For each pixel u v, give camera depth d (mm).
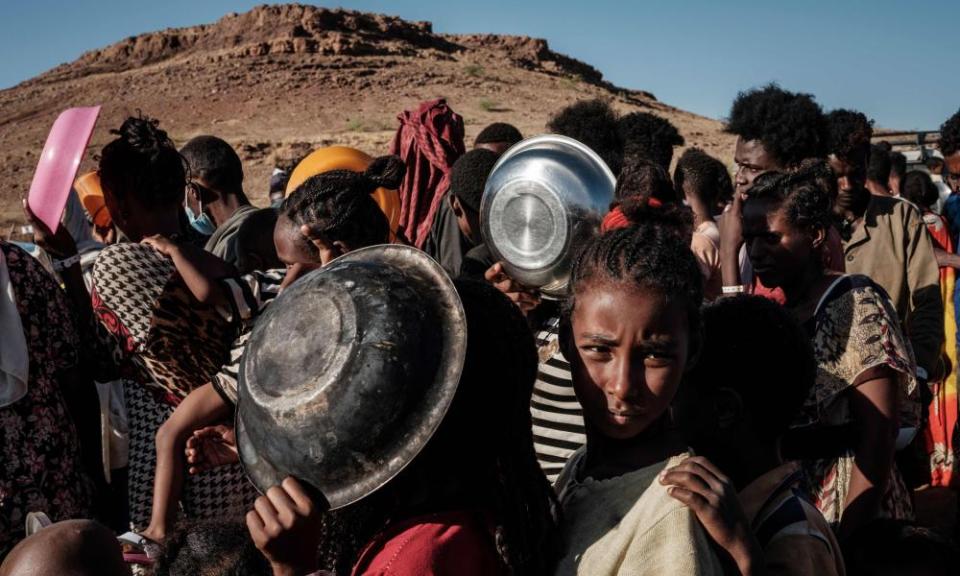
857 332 3125
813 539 2092
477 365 1810
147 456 3635
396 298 1741
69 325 3467
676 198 3311
